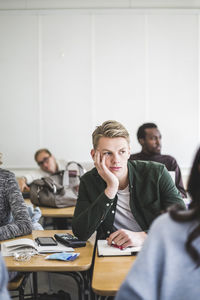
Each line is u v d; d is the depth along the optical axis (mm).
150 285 923
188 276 912
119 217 2012
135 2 5184
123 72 5238
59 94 5273
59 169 4781
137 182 1993
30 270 1583
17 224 2059
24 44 5258
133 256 1683
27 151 5293
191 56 5234
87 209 1910
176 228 920
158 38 5219
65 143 5285
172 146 5270
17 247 1772
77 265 1586
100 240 1885
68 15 5215
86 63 5246
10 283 1865
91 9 5188
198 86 5258
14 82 5281
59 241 1952
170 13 5191
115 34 5211
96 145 1901
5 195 2209
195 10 5172
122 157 1892
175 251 913
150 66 5234
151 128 3814
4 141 5293
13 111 5293
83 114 5270
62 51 5230
